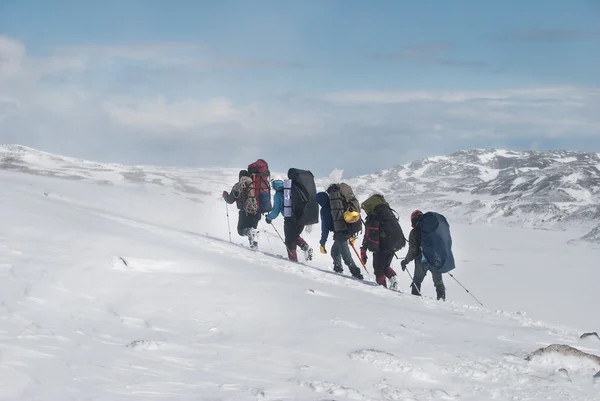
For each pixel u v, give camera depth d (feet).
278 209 44.47
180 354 18.26
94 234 28.81
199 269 28.07
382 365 19.85
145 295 23.13
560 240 310.65
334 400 16.33
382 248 40.88
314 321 23.63
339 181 43.65
